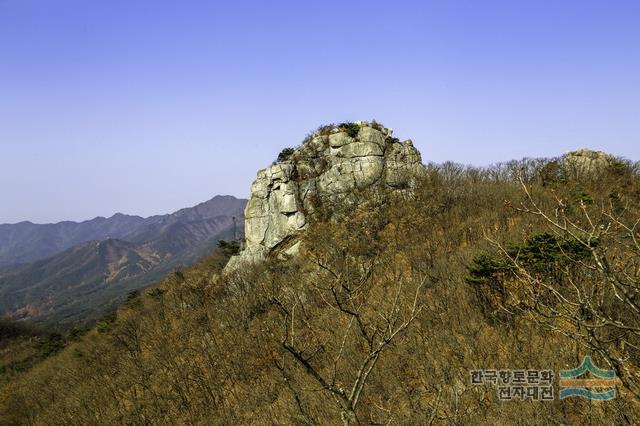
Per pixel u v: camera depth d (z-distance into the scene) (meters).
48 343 51.47
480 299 15.41
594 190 29.58
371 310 15.63
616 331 6.39
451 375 11.55
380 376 12.65
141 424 21.67
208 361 24.20
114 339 36.12
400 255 25.33
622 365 3.79
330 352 14.26
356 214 32.34
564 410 8.27
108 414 24.42
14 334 77.50
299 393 12.91
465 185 33.50
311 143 38.56
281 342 4.58
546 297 5.63
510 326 12.77
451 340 13.85
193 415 20.56
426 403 10.65
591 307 3.89
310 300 15.88
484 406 9.55
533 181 33.38
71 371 34.94
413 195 32.94
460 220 27.89
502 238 19.00
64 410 27.75
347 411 4.30
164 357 27.39
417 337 14.94
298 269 26.72
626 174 33.19
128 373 27.95
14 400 35.16
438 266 20.75
